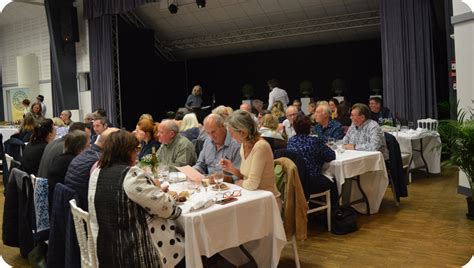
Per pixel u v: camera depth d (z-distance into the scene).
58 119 7.25
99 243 1.94
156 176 3.05
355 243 3.37
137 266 1.89
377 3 8.95
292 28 10.21
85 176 2.51
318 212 3.93
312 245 3.38
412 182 5.54
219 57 12.38
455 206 4.32
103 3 9.70
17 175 3.12
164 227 2.06
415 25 6.66
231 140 3.17
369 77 10.50
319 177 3.48
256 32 10.67
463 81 4.48
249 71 12.07
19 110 11.34
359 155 3.84
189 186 2.69
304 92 10.23
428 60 6.61
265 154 2.61
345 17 9.55
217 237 2.19
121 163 2.01
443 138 4.06
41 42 11.53
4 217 3.19
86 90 10.81
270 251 2.55
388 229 3.68
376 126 4.22
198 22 10.69
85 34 10.56
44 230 2.80
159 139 3.60
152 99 11.08
